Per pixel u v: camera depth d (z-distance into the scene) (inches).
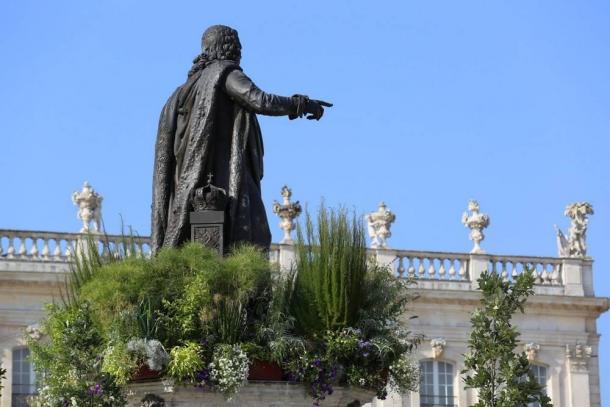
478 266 2760.8
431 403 2704.2
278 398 563.2
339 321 576.1
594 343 2839.6
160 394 557.9
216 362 554.6
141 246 615.5
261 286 581.9
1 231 2549.2
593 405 2822.3
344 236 585.3
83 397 586.6
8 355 2514.8
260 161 613.9
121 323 569.0
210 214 593.6
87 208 2529.5
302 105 600.7
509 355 715.4
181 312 568.7
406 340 613.3
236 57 619.2
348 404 581.0
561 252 2851.9
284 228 2541.8
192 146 599.5
